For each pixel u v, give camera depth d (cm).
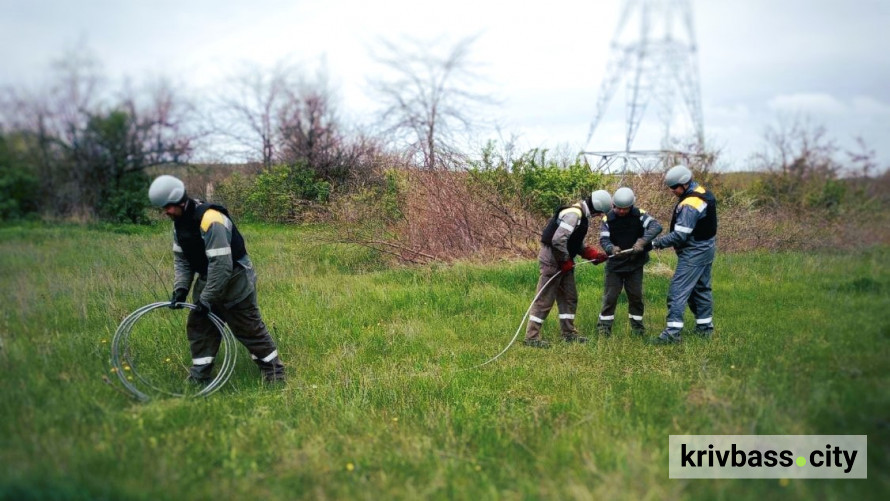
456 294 822
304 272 976
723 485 313
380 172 1289
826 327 500
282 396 486
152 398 461
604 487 309
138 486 315
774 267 827
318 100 1859
